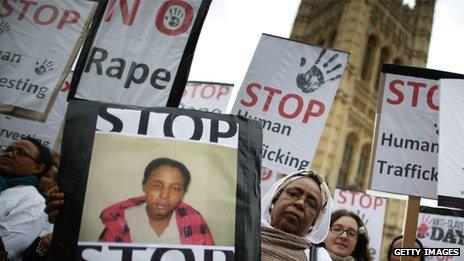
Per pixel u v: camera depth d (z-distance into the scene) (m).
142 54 4.86
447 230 8.11
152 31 4.92
